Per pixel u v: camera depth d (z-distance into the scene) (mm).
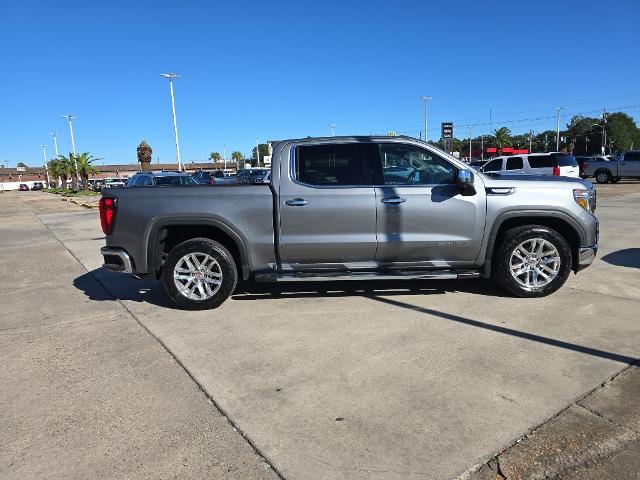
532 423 2969
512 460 2645
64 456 2807
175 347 4348
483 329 4512
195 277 5355
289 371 3785
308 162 5324
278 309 5316
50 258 9375
